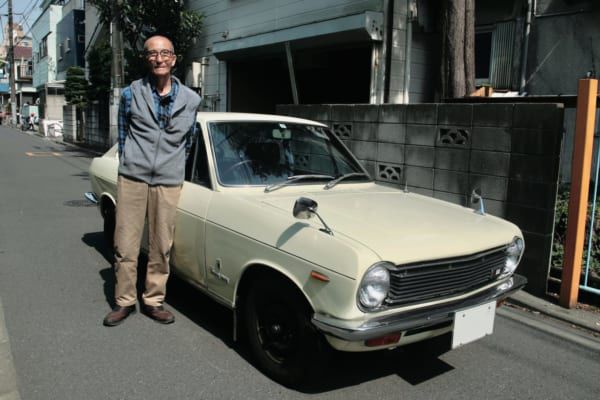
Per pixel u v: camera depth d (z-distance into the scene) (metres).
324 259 2.77
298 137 4.26
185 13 12.80
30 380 3.09
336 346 2.78
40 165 14.65
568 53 6.96
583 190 4.29
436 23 8.54
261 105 12.95
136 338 3.68
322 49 9.77
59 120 32.47
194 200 3.75
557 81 7.10
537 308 4.48
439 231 3.10
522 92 7.46
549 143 4.64
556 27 7.06
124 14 13.06
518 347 3.83
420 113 5.86
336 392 3.10
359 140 6.67
